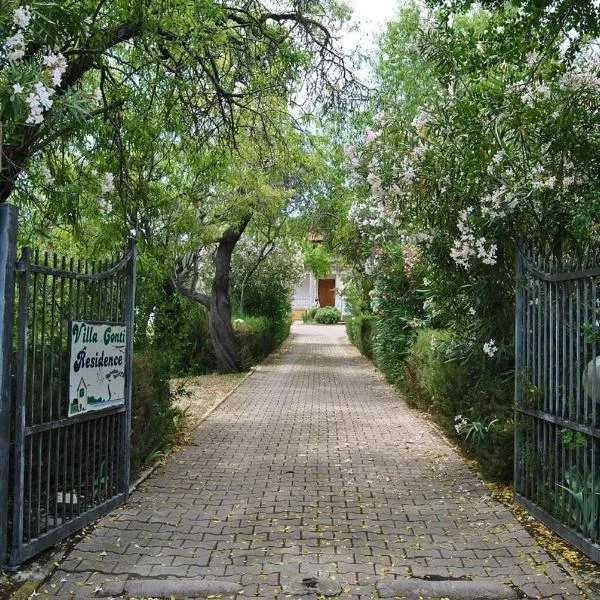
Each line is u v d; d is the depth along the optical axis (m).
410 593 4.01
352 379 16.78
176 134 8.01
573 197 5.94
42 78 4.14
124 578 4.18
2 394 4.07
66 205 5.74
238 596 3.97
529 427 5.64
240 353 18.45
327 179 18.91
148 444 7.08
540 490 5.39
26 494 4.79
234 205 14.31
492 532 5.10
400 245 13.83
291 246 24.83
